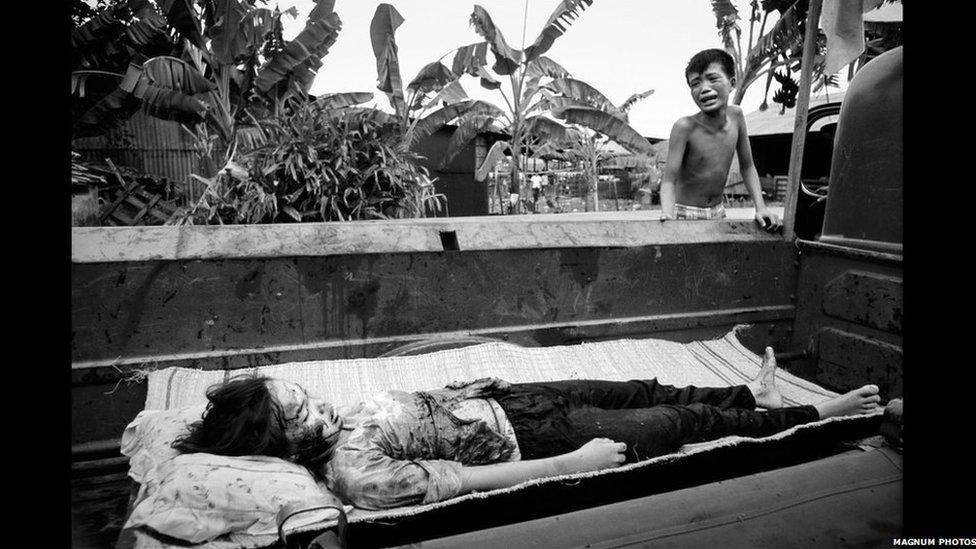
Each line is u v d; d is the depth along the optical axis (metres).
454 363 2.58
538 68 10.35
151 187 9.16
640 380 2.56
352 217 4.84
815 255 3.10
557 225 2.91
